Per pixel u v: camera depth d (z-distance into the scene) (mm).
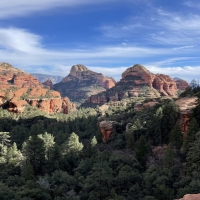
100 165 48500
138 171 48812
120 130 84562
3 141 79500
